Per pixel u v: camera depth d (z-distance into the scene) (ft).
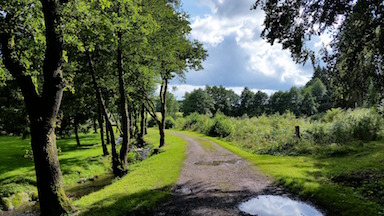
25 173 57.16
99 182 57.06
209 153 66.39
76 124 105.40
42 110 25.52
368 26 22.63
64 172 59.41
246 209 27.17
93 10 29.96
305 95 292.81
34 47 30.53
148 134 150.61
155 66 69.87
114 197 32.24
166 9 64.59
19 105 76.69
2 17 24.99
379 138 60.90
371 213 22.34
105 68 61.87
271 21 27.99
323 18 24.34
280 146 61.46
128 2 35.27
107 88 68.69
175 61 75.77
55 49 25.05
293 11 26.63
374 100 29.22
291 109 311.06
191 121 164.86
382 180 30.30
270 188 34.14
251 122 107.24
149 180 40.98
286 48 28.14
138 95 87.15
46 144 25.76
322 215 24.70
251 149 67.92
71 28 27.89
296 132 64.08
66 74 51.31
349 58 25.50
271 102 360.69
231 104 423.64
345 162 42.55
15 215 40.32
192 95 329.93
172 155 65.26
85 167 65.57
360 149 50.98
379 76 25.09
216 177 41.37
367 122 61.16
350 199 26.09
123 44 48.62
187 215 26.27
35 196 47.78
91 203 31.01
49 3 24.18
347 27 24.89
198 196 32.22
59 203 26.21
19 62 25.11
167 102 261.44
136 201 29.81
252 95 392.27
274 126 91.97
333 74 27.78
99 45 52.19
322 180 33.94
